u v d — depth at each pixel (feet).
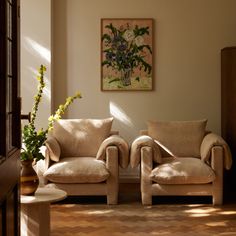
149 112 23.44
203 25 23.32
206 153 18.74
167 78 23.41
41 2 22.24
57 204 19.06
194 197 20.24
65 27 23.25
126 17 23.30
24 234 13.14
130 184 23.09
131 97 23.40
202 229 15.46
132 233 15.02
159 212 17.67
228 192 21.22
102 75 23.31
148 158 18.62
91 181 18.48
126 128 23.39
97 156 19.16
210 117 23.50
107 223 16.20
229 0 23.27
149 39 23.25
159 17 23.32
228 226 15.79
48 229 13.42
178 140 20.22
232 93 21.71
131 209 18.15
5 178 7.47
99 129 20.51
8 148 8.16
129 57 23.26
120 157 18.90
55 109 23.31
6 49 7.69
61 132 20.45
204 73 23.40
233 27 23.31
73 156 20.31
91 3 23.24
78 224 16.11
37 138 13.62
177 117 23.47
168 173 18.33
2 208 7.41
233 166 21.62
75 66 23.34
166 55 23.39
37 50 22.33
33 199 13.06
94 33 23.31
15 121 8.77
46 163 18.53
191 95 23.45
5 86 7.61
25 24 22.26
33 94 22.29
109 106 23.44
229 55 21.76
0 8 7.56
